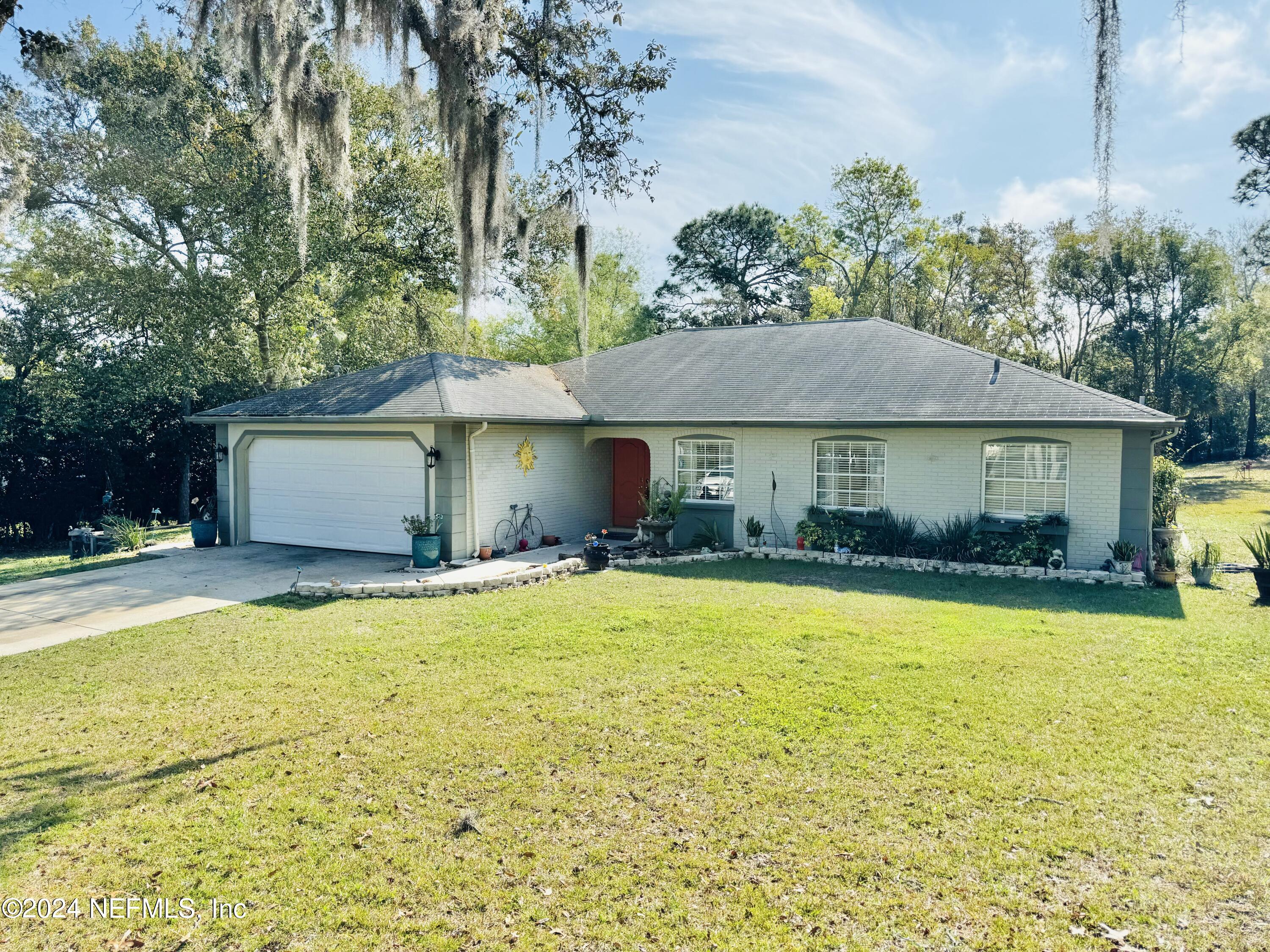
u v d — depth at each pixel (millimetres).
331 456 14766
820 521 14391
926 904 3840
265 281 21266
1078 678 7039
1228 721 6047
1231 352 41969
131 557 14531
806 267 43125
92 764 5457
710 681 7055
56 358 22844
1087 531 12391
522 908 3850
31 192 19203
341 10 9023
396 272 24500
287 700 6711
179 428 24031
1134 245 36562
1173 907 3787
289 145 10867
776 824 4582
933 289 41500
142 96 19812
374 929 3709
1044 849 4297
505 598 10836
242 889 4012
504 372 17234
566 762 5426
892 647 8031
